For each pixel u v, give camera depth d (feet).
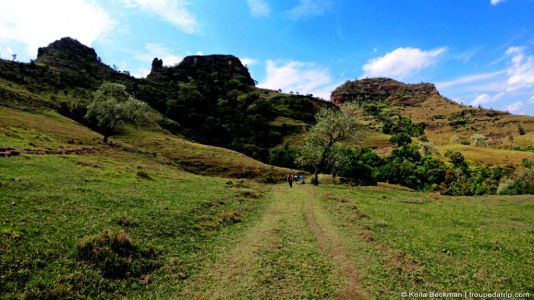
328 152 249.75
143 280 51.21
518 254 71.20
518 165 431.02
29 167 120.37
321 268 59.16
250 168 315.99
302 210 119.55
